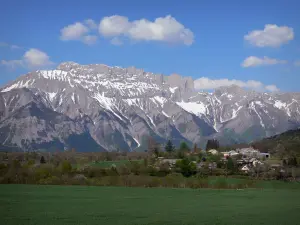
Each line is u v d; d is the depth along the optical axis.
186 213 120.31
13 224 97.81
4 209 126.81
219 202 152.88
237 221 104.69
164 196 175.12
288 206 139.88
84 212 120.81
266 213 120.50
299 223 102.00
